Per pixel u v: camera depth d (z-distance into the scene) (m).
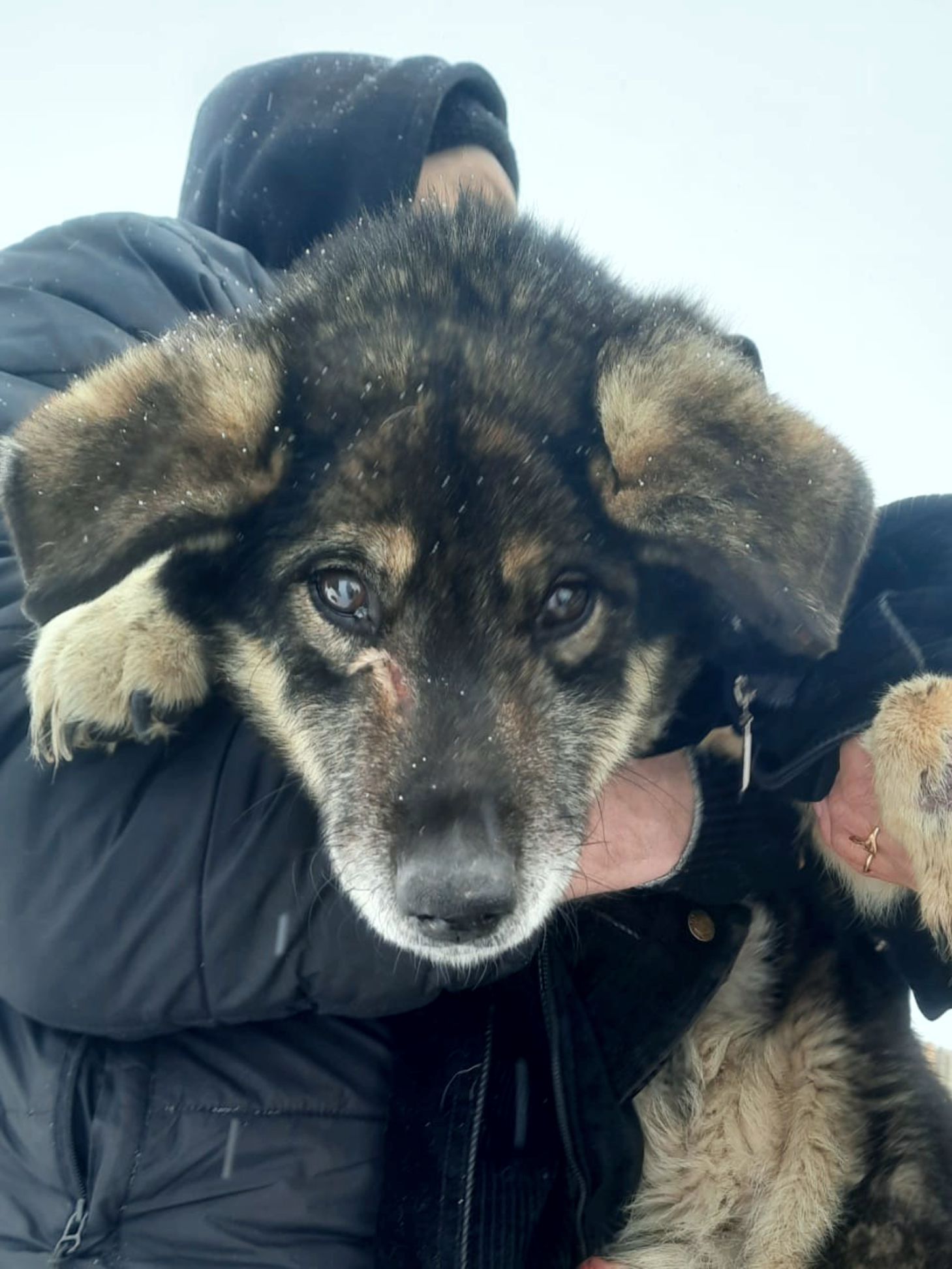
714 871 0.48
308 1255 0.43
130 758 0.42
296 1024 0.46
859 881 0.50
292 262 0.75
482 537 0.42
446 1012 0.47
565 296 0.49
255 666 0.48
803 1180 0.50
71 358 0.52
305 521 0.44
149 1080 0.43
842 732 0.43
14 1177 0.42
